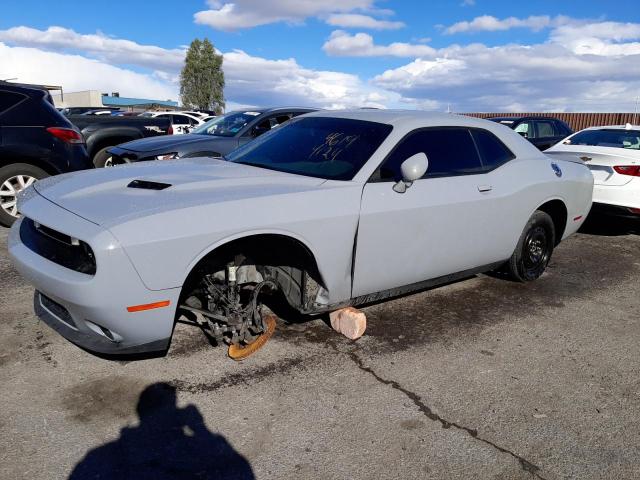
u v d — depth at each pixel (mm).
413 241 3693
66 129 6297
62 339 3469
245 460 2439
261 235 3070
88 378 3037
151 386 2992
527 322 4215
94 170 3764
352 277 3479
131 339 2773
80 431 2578
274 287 3396
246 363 3305
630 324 4293
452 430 2740
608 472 2484
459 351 3641
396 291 3857
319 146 3867
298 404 2896
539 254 5012
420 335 3861
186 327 3750
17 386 2920
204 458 2441
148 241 2625
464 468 2463
